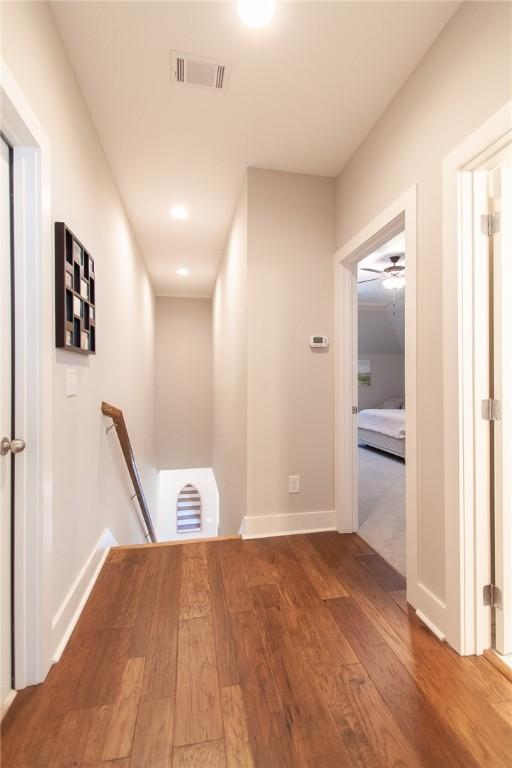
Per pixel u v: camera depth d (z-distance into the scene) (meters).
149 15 1.38
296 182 2.46
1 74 0.96
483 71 1.21
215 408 5.44
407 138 1.66
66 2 1.32
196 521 6.48
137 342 3.76
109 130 2.03
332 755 0.96
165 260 4.39
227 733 1.02
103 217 2.21
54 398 1.34
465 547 1.34
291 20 1.39
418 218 1.57
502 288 1.31
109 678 1.21
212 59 1.56
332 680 1.20
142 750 0.97
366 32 1.43
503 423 1.33
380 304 6.90
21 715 1.08
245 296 2.45
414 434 1.61
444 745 0.99
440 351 1.45
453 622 1.36
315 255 2.49
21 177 1.17
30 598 1.19
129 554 2.13
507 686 1.19
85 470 1.76
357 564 2.01
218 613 1.56
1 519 1.12
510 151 1.19
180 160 2.33
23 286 1.18
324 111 1.88
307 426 2.48
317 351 2.49
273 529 2.42
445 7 1.33
